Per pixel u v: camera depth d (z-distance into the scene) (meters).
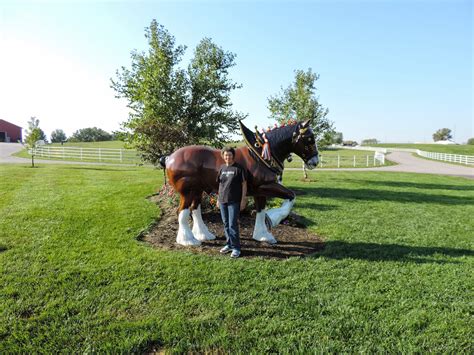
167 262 4.81
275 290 4.06
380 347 2.95
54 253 5.09
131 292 3.90
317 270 4.68
